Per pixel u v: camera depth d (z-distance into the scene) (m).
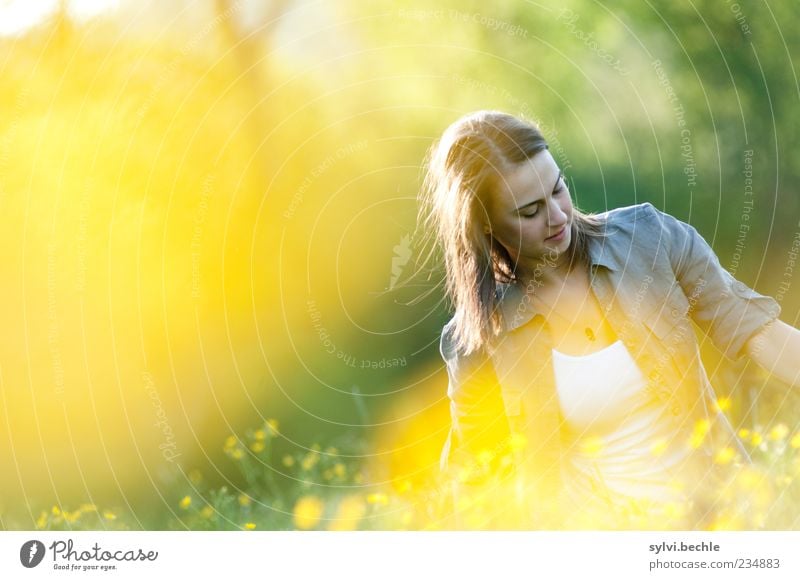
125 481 8.49
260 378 9.56
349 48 10.63
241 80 10.23
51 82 9.24
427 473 5.32
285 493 5.69
